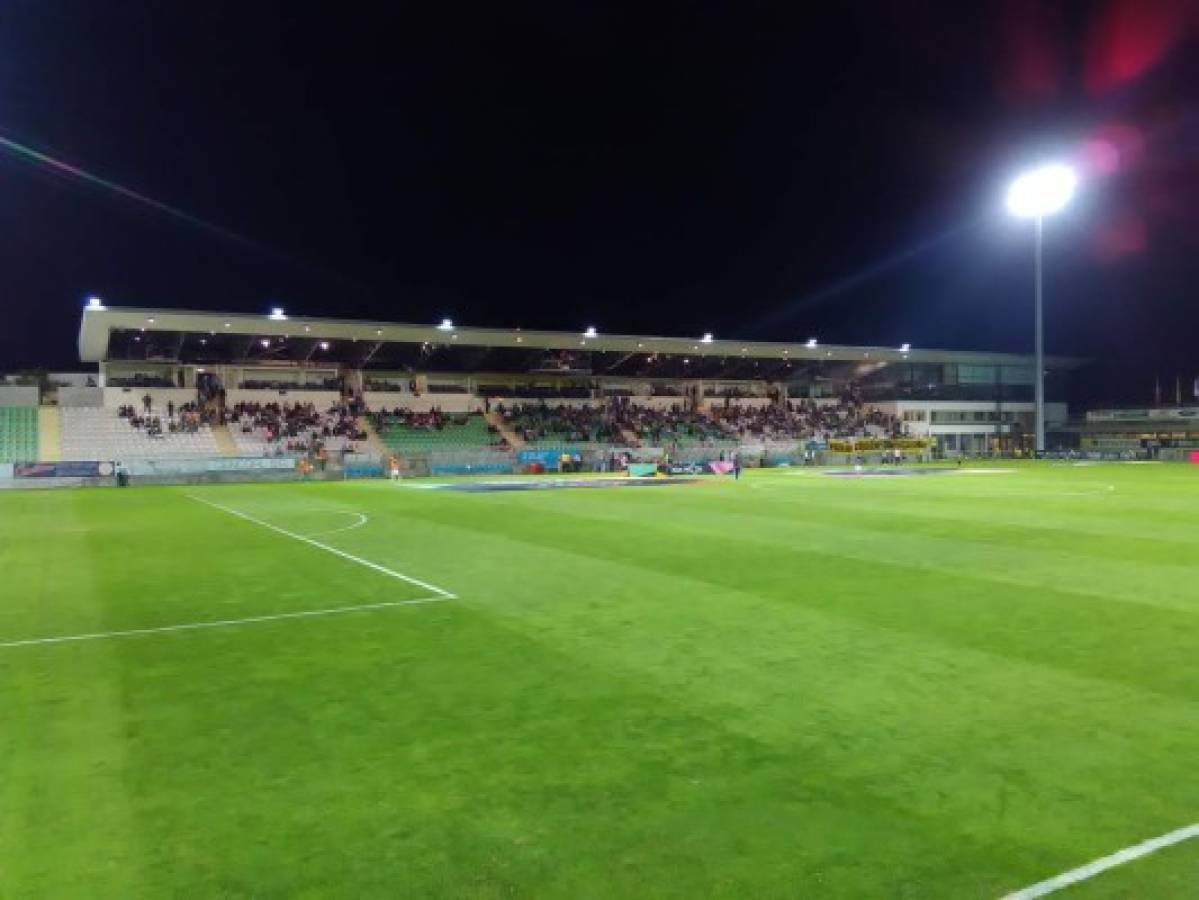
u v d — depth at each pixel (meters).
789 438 61.09
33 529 19.03
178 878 3.79
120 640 8.39
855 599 10.13
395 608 9.83
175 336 45.84
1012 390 71.12
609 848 4.00
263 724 5.85
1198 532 16.52
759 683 6.69
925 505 23.05
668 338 52.19
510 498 27.23
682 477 40.81
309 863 3.90
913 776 4.81
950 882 3.67
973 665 7.18
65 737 5.64
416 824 4.27
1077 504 23.00
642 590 10.80
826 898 3.55
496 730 5.66
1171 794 4.55
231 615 9.53
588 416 57.88
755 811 4.37
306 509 23.86
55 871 3.87
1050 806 4.41
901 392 67.88
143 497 30.06
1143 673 6.89
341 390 53.00
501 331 47.50
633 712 6.00
